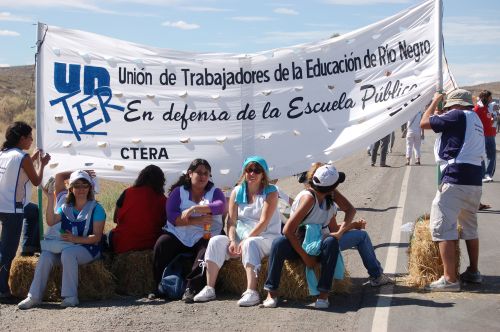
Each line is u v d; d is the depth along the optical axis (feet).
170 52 29.45
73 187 25.80
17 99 163.94
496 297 23.76
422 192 52.65
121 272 26.30
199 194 26.27
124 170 29.30
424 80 28.63
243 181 25.64
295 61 29.68
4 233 25.48
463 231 25.17
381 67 29.17
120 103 29.17
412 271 25.75
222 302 24.32
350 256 31.12
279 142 29.78
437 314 21.90
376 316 21.81
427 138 137.49
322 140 29.50
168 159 29.58
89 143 28.91
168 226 26.20
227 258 25.14
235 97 29.78
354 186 58.65
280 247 23.56
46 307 24.63
